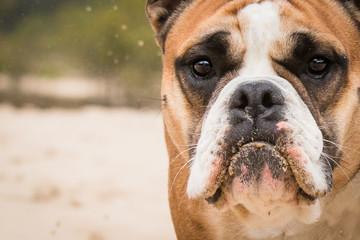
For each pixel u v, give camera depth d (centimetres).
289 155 362
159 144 1382
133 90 2753
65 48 3144
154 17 510
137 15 2744
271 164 362
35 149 1258
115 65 2770
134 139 1442
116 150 1280
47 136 1447
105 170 1064
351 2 437
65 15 3142
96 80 2972
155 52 2711
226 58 405
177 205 476
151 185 959
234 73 404
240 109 370
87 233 709
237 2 421
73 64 3231
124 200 863
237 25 405
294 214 420
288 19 399
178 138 448
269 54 397
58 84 3186
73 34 3055
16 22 3378
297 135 363
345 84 409
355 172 436
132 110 2355
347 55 412
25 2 3438
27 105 2603
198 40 414
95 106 2683
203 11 446
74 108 2502
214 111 379
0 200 829
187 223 474
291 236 447
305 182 366
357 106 422
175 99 441
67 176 1002
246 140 366
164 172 1064
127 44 2725
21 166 1079
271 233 448
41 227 717
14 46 3216
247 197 374
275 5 409
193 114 426
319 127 395
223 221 455
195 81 421
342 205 438
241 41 401
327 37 398
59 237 688
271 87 366
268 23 399
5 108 2361
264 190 368
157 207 834
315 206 411
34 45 3244
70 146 1311
